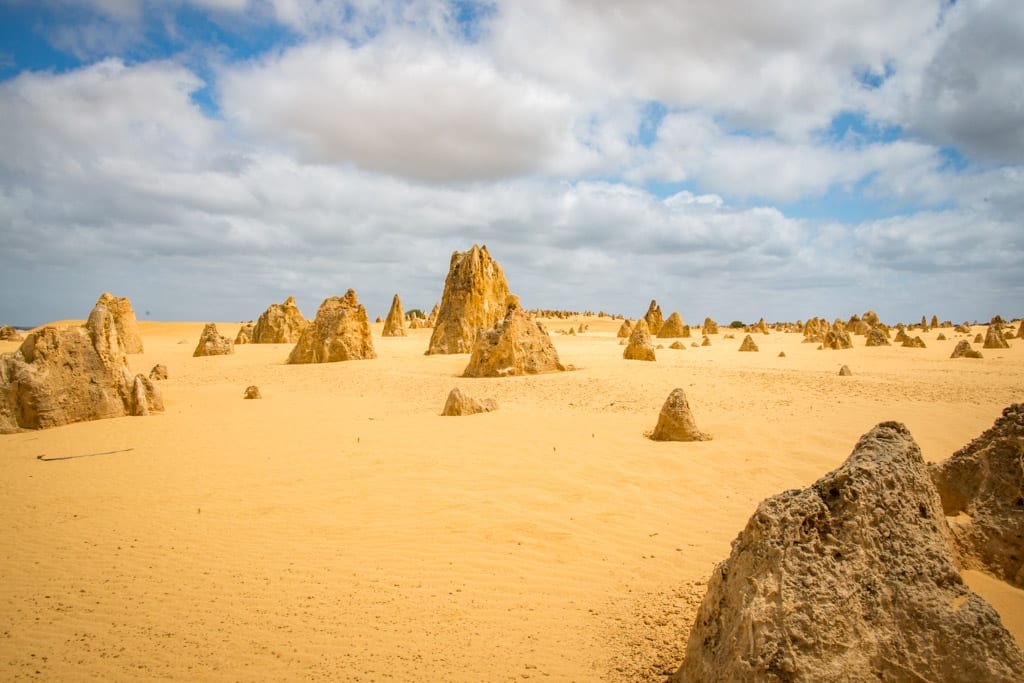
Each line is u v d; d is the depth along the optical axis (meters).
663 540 7.62
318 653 5.26
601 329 92.06
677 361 32.03
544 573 6.78
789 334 74.56
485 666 5.00
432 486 9.91
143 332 75.75
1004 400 17.48
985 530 5.68
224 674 4.98
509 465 11.01
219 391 23.45
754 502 8.94
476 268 38.38
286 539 7.90
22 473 11.30
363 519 8.55
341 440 13.57
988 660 3.75
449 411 16.44
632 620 5.68
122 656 5.29
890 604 3.93
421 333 67.50
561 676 4.82
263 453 12.51
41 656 5.31
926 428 13.41
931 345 46.38
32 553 7.59
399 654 5.21
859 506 4.13
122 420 16.86
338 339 34.16
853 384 21.00
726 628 3.97
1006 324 74.12
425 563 7.10
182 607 6.16
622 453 11.67
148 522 8.61
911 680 3.72
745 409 16.38
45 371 16.20
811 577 3.85
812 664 3.60
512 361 25.52
